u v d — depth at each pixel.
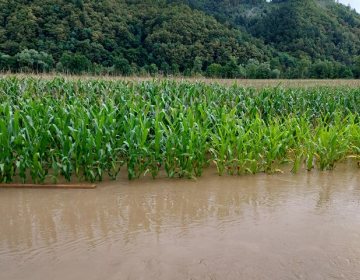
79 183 5.04
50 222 3.63
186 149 5.44
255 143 6.00
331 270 2.71
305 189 4.92
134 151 5.29
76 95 9.03
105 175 5.52
